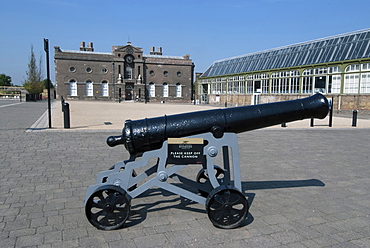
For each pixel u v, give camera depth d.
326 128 14.22
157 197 4.49
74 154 7.20
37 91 54.16
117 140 3.70
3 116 16.39
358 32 28.95
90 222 3.36
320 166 6.64
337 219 3.76
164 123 3.61
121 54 62.72
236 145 3.64
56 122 14.02
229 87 46.75
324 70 30.59
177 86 68.69
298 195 4.67
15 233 3.25
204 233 3.33
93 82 61.56
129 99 64.38
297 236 3.28
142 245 3.04
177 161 3.59
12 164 6.11
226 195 3.44
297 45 35.91
